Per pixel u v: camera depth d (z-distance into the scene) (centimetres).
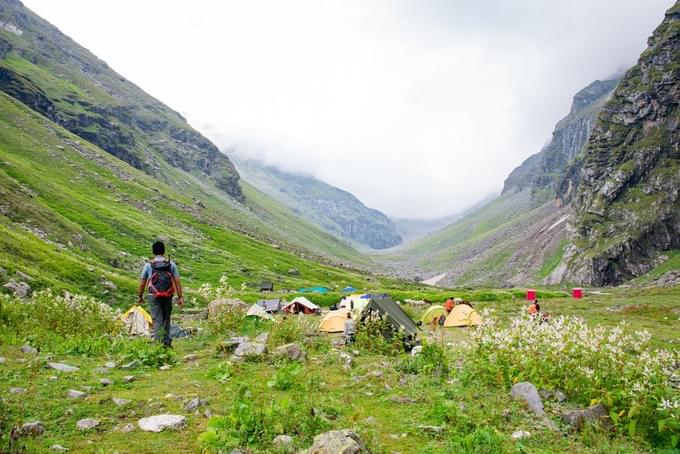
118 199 13512
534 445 839
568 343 1254
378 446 745
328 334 2769
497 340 1352
